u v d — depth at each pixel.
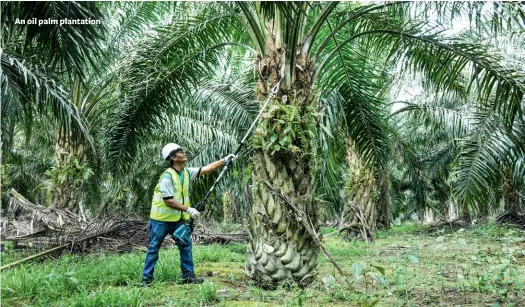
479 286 4.58
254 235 5.29
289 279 5.09
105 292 4.18
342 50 7.17
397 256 8.04
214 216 18.34
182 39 7.02
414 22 6.23
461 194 9.61
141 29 10.49
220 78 10.71
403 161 16.33
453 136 12.11
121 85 7.48
